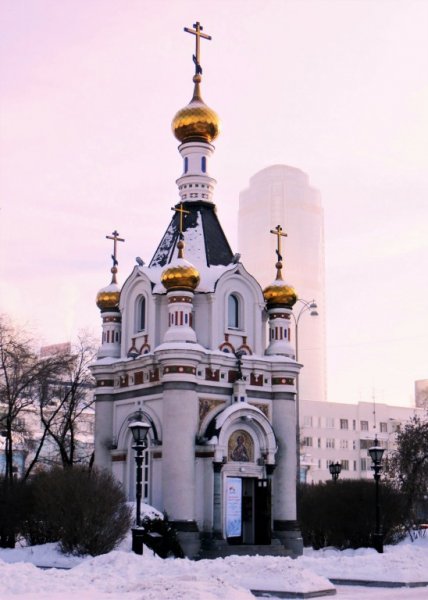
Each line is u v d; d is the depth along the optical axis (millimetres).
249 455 42438
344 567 32250
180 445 39781
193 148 48375
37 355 56438
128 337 45438
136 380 43781
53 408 65375
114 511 35406
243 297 44969
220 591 22594
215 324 43188
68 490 35438
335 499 45156
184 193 47969
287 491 43125
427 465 52375
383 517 44406
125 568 29000
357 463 138625
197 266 44812
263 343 45375
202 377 41844
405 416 145625
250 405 42312
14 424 55844
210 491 40500
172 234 47188
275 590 26453
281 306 46281
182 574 28219
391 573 31250
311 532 46031
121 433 43719
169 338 41031
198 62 50125
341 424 138750
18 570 26625
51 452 66375
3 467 64812
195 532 39219
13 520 40188
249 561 30016
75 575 26875
